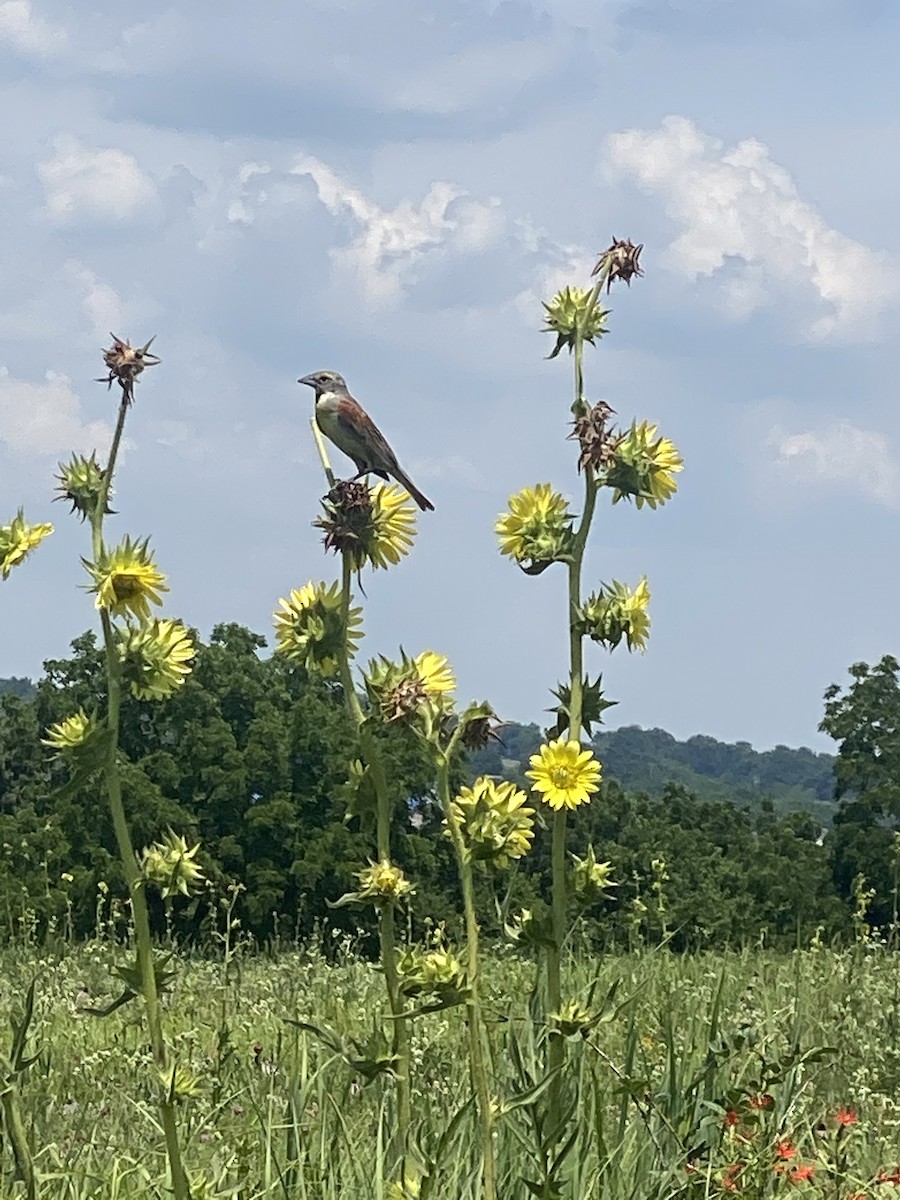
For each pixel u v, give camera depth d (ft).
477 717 15.37
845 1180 21.44
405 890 15.81
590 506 17.13
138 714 131.75
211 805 127.95
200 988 39.96
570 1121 18.62
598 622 16.90
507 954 33.40
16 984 39.06
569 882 17.07
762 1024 27.53
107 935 52.01
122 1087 28.14
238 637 142.31
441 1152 15.81
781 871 104.73
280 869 128.06
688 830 116.57
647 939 44.11
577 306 17.24
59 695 129.70
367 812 15.92
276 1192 19.34
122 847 14.60
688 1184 19.69
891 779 133.90
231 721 134.82
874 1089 27.76
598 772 16.69
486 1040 20.12
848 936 53.88
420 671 15.51
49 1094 27.09
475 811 15.20
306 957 48.29
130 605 14.69
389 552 16.48
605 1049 26.66
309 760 130.93
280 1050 27.76
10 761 127.75
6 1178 17.74
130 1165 21.76
